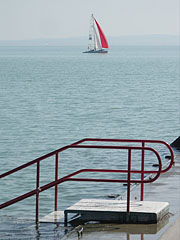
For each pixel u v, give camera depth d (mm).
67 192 18750
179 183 14844
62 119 43219
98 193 18469
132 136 34531
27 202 17641
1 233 11070
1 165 24906
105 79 100812
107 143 31562
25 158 26719
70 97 63906
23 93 69688
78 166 24109
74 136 34438
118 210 11438
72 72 127938
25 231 11188
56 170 12297
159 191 13914
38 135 34562
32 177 21641
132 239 10258
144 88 78125
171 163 12008
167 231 10695
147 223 11250
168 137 34000
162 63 191000
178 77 105438
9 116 45125
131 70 137750
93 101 58656
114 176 21359
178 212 12039
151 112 47969
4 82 92438
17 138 33188
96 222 11438
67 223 11609
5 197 18656
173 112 47812
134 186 14688
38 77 107250
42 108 51562
